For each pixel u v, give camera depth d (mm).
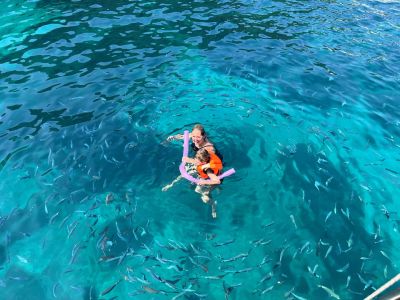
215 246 3777
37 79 6363
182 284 3414
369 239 3914
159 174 4539
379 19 9312
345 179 4617
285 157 4867
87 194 4266
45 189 4316
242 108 5723
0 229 3869
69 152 4820
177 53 7289
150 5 9383
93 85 6207
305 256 3709
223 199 4277
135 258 3619
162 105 5715
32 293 3350
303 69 6949
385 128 5527
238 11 9328
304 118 5617
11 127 5230
